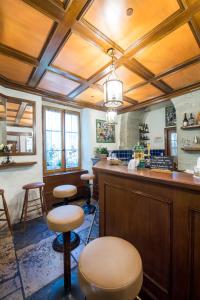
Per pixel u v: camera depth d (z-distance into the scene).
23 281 1.43
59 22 1.30
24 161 2.72
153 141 5.03
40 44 1.57
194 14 1.24
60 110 3.65
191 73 2.20
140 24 1.33
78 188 3.69
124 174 1.30
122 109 3.94
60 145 3.66
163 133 4.81
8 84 2.43
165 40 1.53
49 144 3.46
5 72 2.12
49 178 3.18
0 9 1.18
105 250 0.79
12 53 1.70
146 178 1.14
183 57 1.81
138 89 2.76
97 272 0.64
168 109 4.69
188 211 0.95
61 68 2.02
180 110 3.00
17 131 2.65
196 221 0.92
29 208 2.74
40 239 2.11
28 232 2.29
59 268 1.59
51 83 2.48
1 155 2.40
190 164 2.89
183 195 0.97
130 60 1.85
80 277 0.66
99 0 1.12
